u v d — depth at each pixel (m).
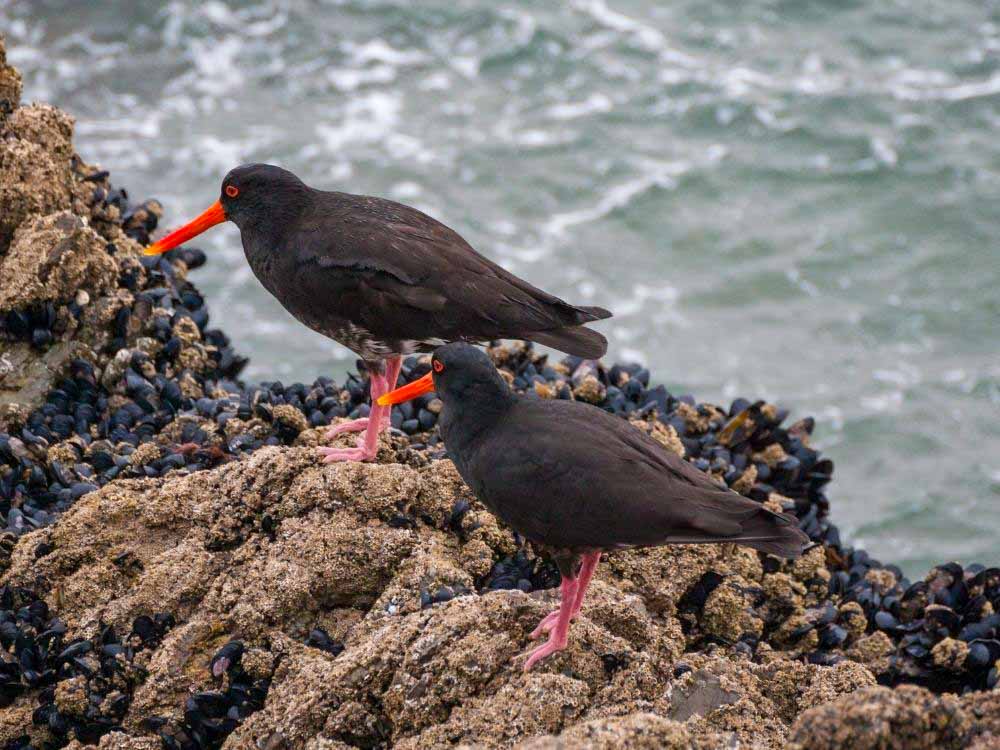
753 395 29.64
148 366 13.86
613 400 13.84
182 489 11.48
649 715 8.50
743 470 13.77
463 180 35.12
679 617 11.62
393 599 10.66
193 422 13.16
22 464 12.70
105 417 13.51
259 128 35.91
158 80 37.09
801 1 42.06
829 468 14.38
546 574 11.63
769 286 32.91
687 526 9.25
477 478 9.81
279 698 10.02
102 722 10.41
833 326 31.78
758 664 10.49
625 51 39.91
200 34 38.56
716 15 41.78
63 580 11.20
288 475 11.48
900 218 34.81
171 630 10.81
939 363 30.69
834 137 37.12
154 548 11.33
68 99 35.97
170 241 12.62
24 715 10.59
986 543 25.94
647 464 9.52
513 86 38.69
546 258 33.16
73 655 10.61
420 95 37.97
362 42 39.34
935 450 28.23
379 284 11.70
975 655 11.55
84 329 13.91
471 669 9.62
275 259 12.34
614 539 9.39
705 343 31.14
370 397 13.70
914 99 38.38
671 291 32.59
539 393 13.66
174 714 10.26
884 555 25.75
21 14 38.31
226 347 15.59
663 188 35.31
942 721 8.04
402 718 9.58
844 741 7.98
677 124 37.69
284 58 38.44
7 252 14.52
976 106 38.19
